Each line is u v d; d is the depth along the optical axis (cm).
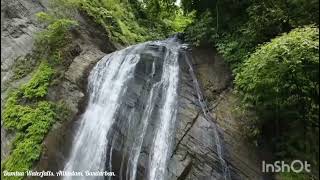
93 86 1020
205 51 895
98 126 907
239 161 689
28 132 948
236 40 817
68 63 1105
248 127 699
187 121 775
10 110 1016
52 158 907
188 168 716
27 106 1021
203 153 722
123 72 960
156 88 881
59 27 1165
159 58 934
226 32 872
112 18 1464
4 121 1007
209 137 736
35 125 953
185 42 1002
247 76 669
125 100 900
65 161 902
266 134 693
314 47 593
